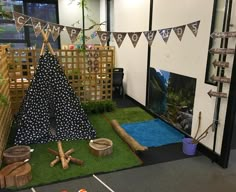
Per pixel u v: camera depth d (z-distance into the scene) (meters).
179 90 3.27
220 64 2.34
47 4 6.87
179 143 3.03
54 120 3.06
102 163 2.46
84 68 3.93
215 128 2.54
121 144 2.90
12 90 3.64
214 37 2.38
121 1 5.18
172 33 3.33
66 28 2.92
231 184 2.19
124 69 5.31
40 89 2.86
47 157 2.55
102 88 4.17
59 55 3.68
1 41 6.59
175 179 2.25
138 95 4.66
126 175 2.28
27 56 3.59
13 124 3.42
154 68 3.93
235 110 2.30
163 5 3.52
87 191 2.03
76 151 2.70
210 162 2.58
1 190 2.01
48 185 2.09
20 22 2.62
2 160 2.41
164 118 3.72
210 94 2.49
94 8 7.16
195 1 2.81
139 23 4.38
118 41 3.20
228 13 2.27
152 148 2.88
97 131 3.29
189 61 3.01
